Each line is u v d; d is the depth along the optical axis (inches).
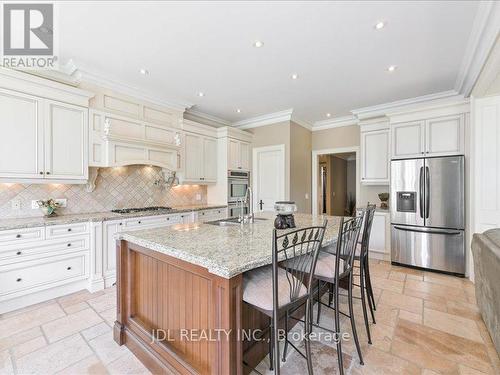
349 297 71.7
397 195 149.6
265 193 204.1
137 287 76.2
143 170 156.0
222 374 49.7
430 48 101.7
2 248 91.9
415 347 74.8
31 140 102.5
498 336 67.9
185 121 168.2
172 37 94.2
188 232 81.4
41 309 96.2
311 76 128.0
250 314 65.3
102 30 89.6
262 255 55.1
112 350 73.2
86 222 112.4
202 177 180.5
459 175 131.0
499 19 77.5
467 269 129.9
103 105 126.5
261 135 206.2
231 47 101.1
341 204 327.0
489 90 113.7
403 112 148.6
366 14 81.7
